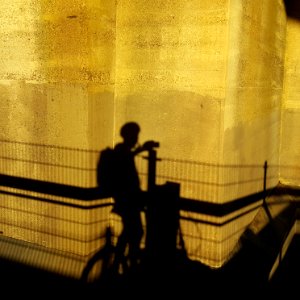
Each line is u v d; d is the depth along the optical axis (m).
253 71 5.27
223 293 4.30
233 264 4.62
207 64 4.35
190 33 4.41
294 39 7.20
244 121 5.04
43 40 4.59
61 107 4.57
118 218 4.86
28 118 4.83
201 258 4.56
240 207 5.12
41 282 4.71
